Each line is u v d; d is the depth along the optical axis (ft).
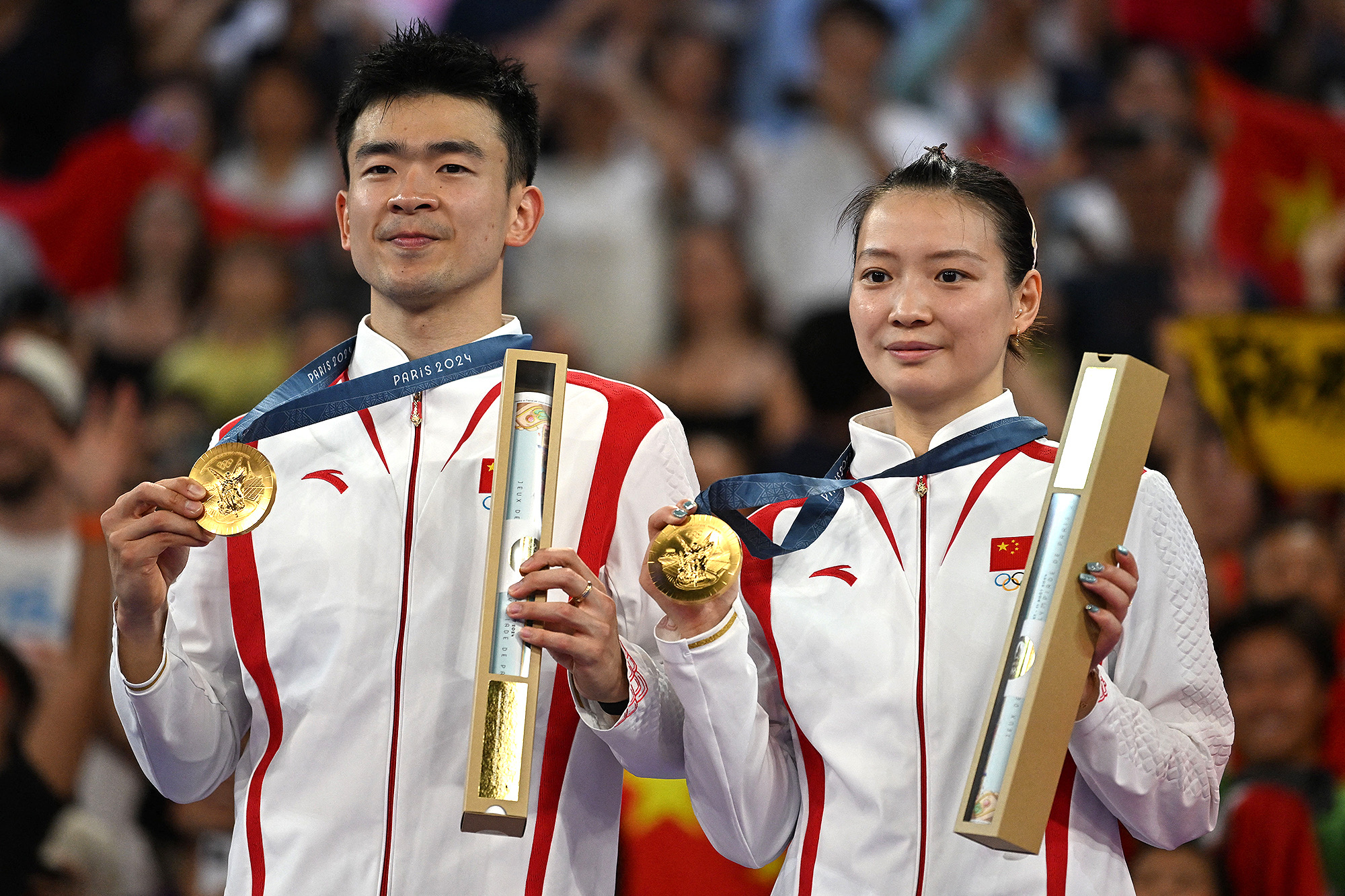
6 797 58.85
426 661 32.42
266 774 32.68
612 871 33.30
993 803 27.02
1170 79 94.38
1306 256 79.61
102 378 85.10
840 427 67.41
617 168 91.91
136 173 91.45
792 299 90.43
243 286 86.33
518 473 30.58
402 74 33.88
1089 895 30.73
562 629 29.91
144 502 30.78
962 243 31.99
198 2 102.58
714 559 30.30
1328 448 64.54
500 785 28.58
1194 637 31.68
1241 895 50.72
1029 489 32.30
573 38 98.58
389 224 33.37
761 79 99.50
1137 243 86.38
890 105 96.02
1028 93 99.19
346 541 33.01
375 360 34.32
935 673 31.50
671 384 84.58
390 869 31.73
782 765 32.58
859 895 30.99
